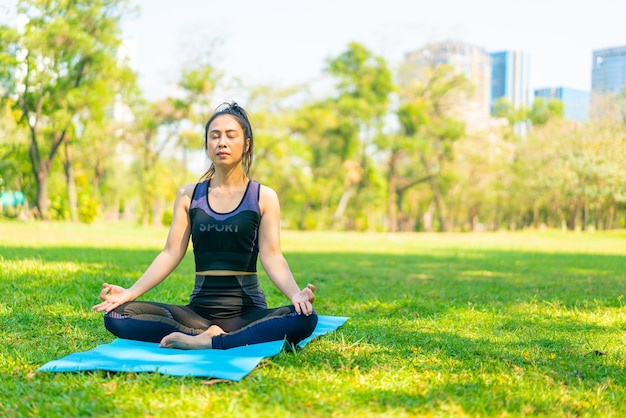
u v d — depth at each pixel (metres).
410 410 2.75
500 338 4.54
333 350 3.86
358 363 3.58
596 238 28.47
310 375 3.27
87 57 30.42
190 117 37.94
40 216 30.92
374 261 12.61
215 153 4.00
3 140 32.03
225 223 3.95
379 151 42.91
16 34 28.91
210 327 3.84
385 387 3.08
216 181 4.09
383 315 5.55
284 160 40.72
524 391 3.09
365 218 49.91
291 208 48.56
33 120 31.44
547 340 4.47
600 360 3.89
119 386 3.02
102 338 4.23
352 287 7.77
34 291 6.10
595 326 5.15
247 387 3.01
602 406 2.93
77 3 29.98
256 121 38.94
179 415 2.63
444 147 43.19
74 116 32.03
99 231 22.78
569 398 3.04
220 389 2.99
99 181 46.19
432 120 42.75
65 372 3.26
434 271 10.45
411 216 55.34
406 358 3.77
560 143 32.56
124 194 55.78
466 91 42.78
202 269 4.01
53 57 29.81
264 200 4.05
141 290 3.93
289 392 2.95
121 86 33.41
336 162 43.53
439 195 46.69
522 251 17.19
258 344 3.73
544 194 37.34
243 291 3.98
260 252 4.04
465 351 4.02
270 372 3.29
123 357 3.46
